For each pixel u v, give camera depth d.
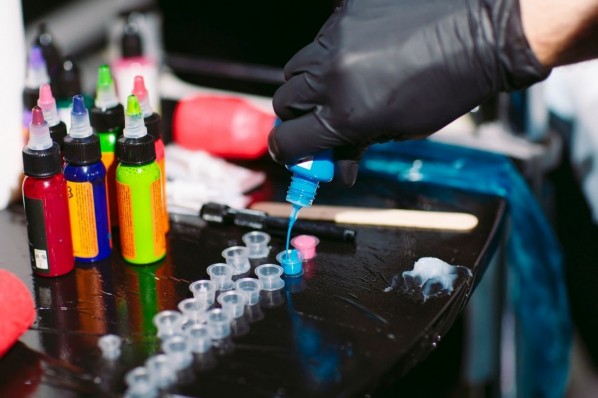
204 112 1.18
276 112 0.86
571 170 1.55
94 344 0.74
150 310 0.80
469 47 0.79
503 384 1.32
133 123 0.84
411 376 1.56
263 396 0.66
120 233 0.89
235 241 0.95
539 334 1.24
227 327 0.75
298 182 0.86
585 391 1.65
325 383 0.68
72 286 0.85
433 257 0.89
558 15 0.75
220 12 1.52
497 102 1.29
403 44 0.79
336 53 0.80
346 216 0.99
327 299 0.81
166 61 1.59
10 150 1.02
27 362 0.72
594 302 1.62
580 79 1.38
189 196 1.06
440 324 0.78
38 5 1.59
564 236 1.62
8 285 0.73
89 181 0.85
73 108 0.84
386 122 0.82
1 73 0.98
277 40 1.49
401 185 1.11
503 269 1.19
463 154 1.21
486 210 1.03
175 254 0.92
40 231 0.84
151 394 0.67
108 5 1.66
